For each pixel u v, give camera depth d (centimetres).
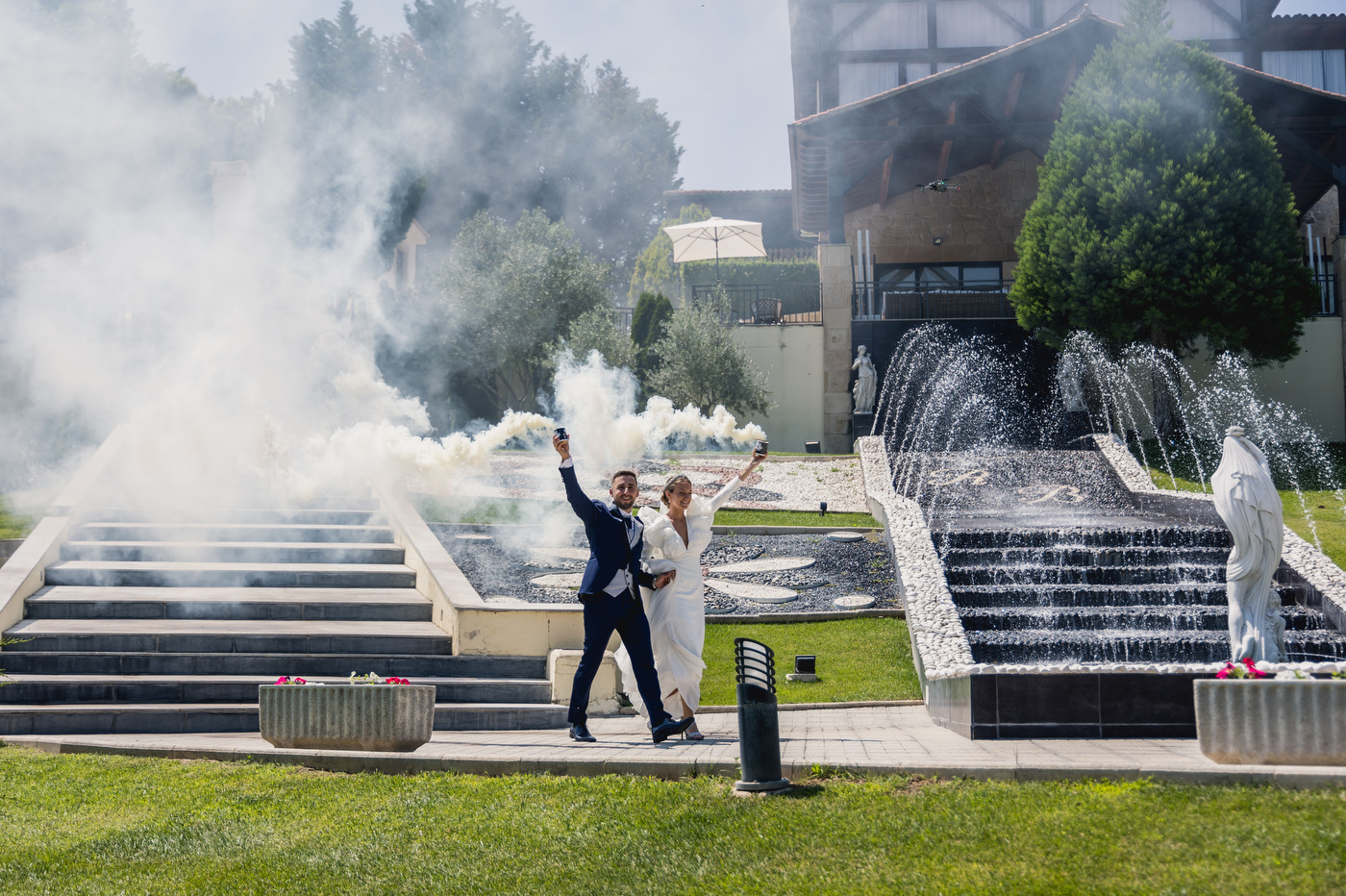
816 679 866
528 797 451
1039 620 973
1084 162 1997
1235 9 2894
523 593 975
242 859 388
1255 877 316
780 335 2331
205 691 704
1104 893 312
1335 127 2227
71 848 402
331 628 805
